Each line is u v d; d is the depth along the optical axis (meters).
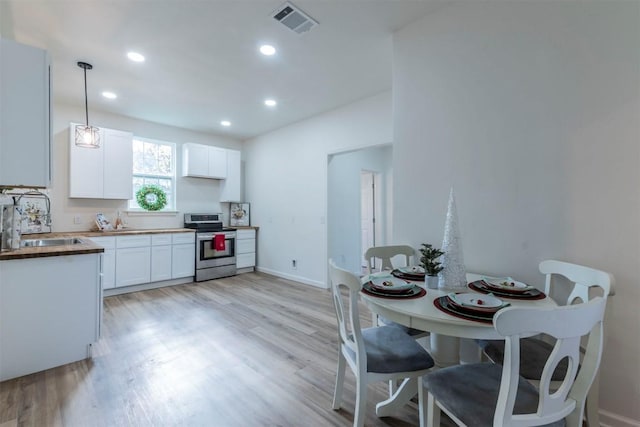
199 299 3.88
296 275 4.93
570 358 0.96
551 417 0.99
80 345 2.29
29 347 2.10
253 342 2.63
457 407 1.13
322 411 1.75
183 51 2.73
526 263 1.86
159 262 4.41
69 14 2.20
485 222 2.03
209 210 5.58
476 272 2.06
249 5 2.14
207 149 5.29
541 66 1.80
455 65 2.16
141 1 2.08
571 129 1.70
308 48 2.70
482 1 2.03
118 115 4.53
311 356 2.39
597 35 1.62
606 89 1.60
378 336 1.71
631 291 1.53
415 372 1.49
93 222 4.34
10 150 1.96
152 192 4.90
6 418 1.65
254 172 5.86
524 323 0.89
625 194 1.55
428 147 2.30
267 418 1.69
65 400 1.81
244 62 2.94
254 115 4.55
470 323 1.21
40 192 3.65
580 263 1.67
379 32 2.49
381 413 1.71
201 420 1.66
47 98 2.08
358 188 5.48
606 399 1.59
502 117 1.95
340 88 3.56
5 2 2.05
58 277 2.21
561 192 1.74
